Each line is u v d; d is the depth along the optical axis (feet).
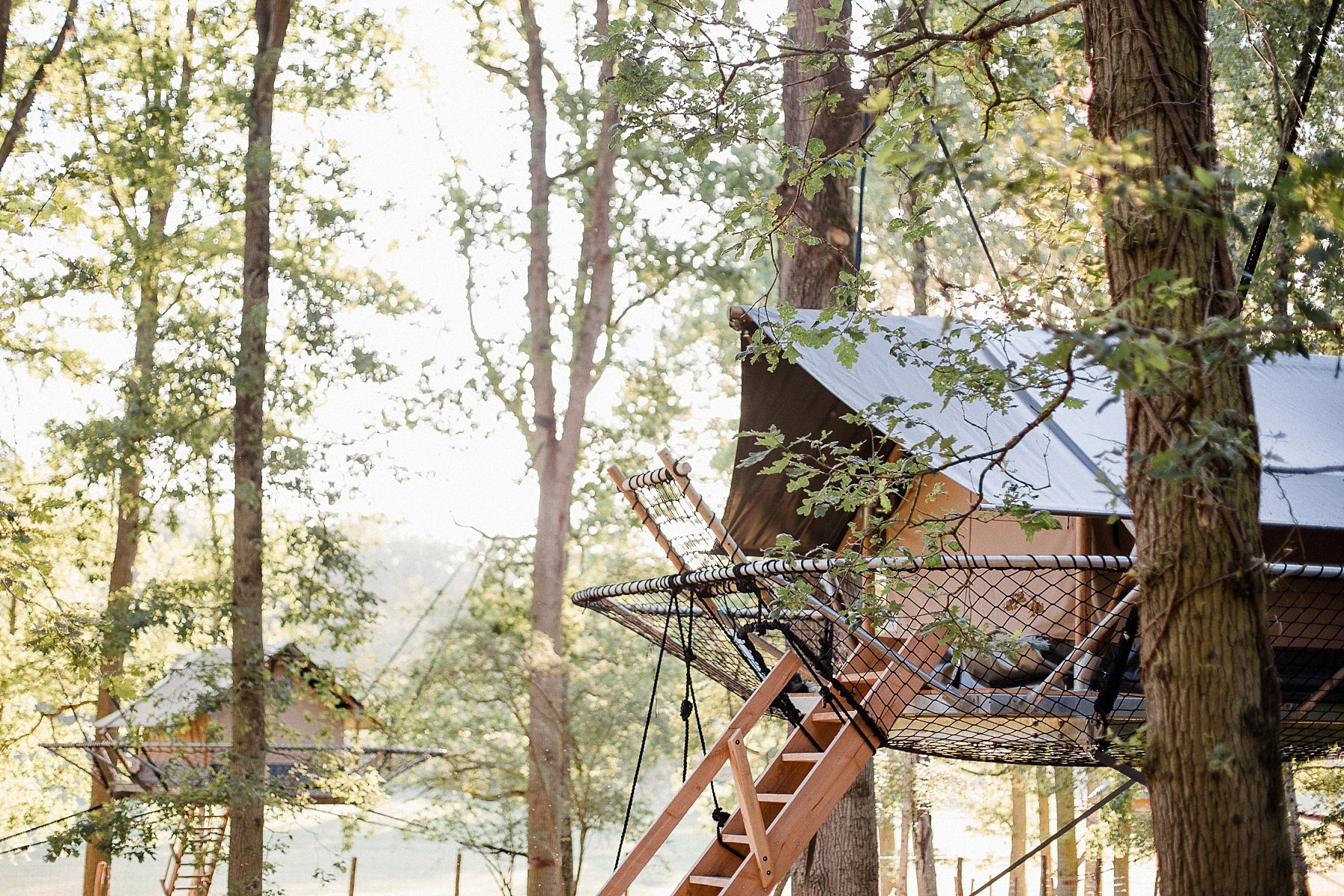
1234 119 27.58
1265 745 10.03
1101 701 16.34
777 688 18.49
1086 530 19.70
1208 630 10.11
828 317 13.55
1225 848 9.85
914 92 12.76
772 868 16.84
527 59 68.80
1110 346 7.41
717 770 18.48
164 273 60.08
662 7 14.02
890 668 17.67
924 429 19.01
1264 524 17.24
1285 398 22.40
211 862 50.85
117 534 65.77
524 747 50.06
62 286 57.72
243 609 48.24
